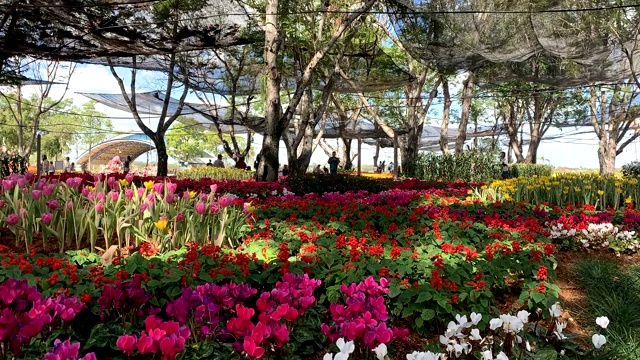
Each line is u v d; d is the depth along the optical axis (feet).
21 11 25.59
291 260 13.38
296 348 9.20
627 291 13.89
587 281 15.10
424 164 76.23
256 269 12.69
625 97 73.00
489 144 142.00
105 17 27.12
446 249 13.97
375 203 28.89
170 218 15.19
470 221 19.25
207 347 8.79
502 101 99.96
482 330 11.07
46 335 8.80
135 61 42.60
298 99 41.98
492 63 44.24
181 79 48.70
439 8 31.22
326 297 12.12
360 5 46.78
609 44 33.83
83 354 8.94
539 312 10.77
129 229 14.85
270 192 34.71
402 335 8.84
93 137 174.40
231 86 57.31
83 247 15.16
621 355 9.41
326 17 48.21
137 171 70.13
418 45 37.81
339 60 52.03
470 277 12.78
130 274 11.30
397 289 11.22
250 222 18.89
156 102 64.85
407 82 58.85
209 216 15.34
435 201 29.50
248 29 34.37
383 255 14.02
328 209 22.25
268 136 41.29
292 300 9.74
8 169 40.88
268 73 41.14
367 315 8.29
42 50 32.07
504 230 18.22
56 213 14.52
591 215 24.11
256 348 7.19
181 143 169.99
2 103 126.52
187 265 11.84
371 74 57.11
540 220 23.22
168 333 7.37
